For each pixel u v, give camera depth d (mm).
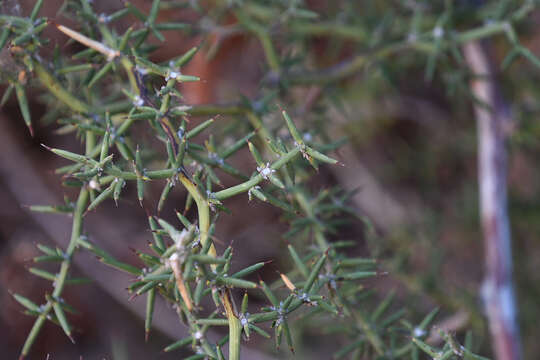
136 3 410
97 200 302
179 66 312
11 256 532
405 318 406
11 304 519
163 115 310
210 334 523
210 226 293
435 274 420
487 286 417
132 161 322
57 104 356
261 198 300
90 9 329
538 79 492
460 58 390
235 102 352
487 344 432
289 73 397
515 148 471
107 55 321
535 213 506
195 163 323
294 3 389
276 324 302
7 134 542
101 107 338
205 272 291
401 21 413
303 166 358
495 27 384
